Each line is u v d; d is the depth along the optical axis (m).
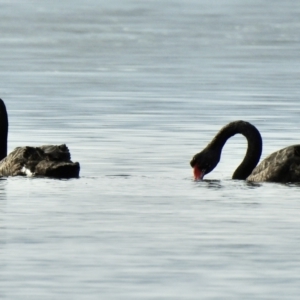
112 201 17.39
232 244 14.23
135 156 23.72
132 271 12.90
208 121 31.36
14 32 78.56
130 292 12.05
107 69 52.38
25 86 43.50
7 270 12.93
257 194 18.14
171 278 12.61
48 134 28.05
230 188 18.94
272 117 32.50
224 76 48.22
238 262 13.32
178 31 79.31
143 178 20.30
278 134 28.28
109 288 12.21
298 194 18.11
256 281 12.49
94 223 15.56
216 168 22.44
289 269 13.01
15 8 103.31
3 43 69.56
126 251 13.85
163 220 15.79
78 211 16.47
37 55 61.16
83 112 33.75
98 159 23.14
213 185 19.39
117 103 36.81
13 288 12.20
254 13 99.12
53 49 65.56
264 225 15.42
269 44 69.12
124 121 31.06
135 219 15.87
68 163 19.91
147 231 15.03
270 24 86.50
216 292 12.06
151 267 13.09
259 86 43.47
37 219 15.84
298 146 19.80
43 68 52.91
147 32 78.31
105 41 71.25
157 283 12.41
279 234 14.83
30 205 16.97
